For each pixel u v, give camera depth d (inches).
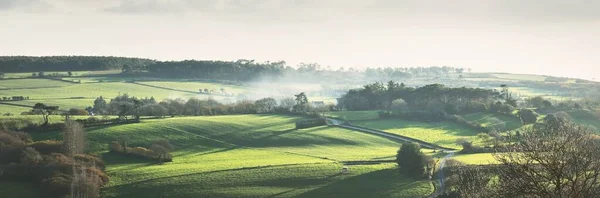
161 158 6638.8
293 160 6560.0
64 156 6136.8
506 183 1395.2
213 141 7726.4
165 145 7229.3
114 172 5999.0
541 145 1350.9
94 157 6387.8
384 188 5378.9
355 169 6013.8
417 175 5654.5
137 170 6063.0
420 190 5196.9
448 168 5585.6
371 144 7736.2
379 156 6806.1
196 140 7672.2
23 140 6707.7
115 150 6860.2
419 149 5841.5
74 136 6540.4
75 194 5132.9
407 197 5068.9
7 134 6683.1
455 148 7263.8
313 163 6284.5
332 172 5920.3
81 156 6294.3
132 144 7244.1
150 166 6294.3
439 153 6835.6
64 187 5260.8
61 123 7426.2
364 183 5561.0
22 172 5649.6
